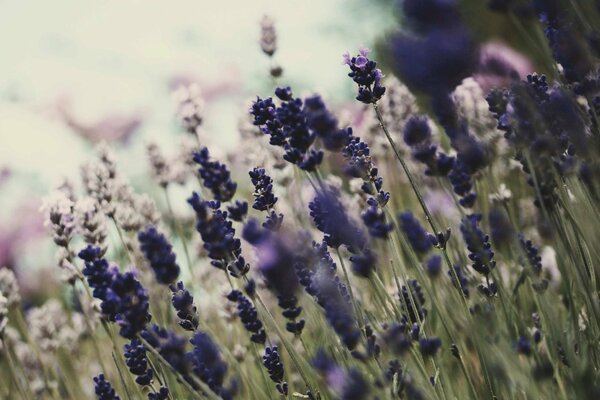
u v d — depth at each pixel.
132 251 0.96
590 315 0.70
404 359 0.65
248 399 0.80
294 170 0.92
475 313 0.72
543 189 0.69
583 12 0.76
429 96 0.65
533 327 0.75
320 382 0.71
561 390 0.65
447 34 0.62
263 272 0.68
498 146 0.92
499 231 0.71
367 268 0.70
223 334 1.00
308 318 0.84
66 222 0.83
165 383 0.73
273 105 0.74
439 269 0.68
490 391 0.71
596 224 0.69
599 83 0.71
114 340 0.84
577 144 0.67
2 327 0.88
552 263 0.85
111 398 0.75
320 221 0.71
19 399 1.01
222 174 0.73
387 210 0.72
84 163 0.99
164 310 0.93
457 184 0.78
